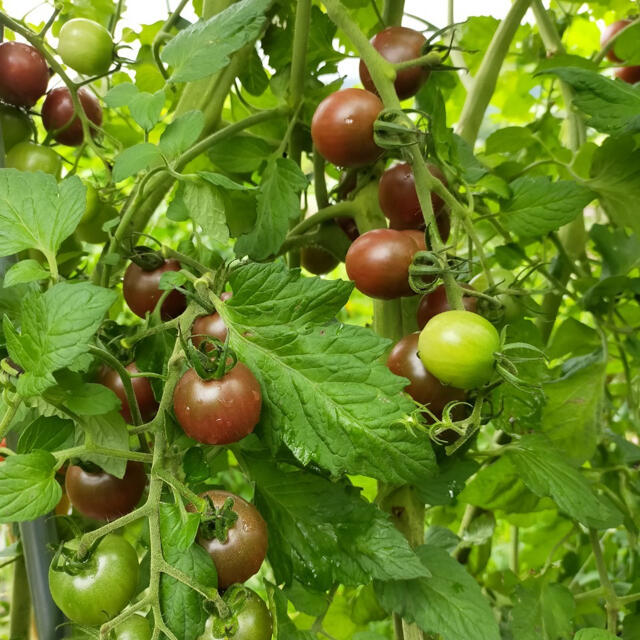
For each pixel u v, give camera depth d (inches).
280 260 9.7
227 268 9.7
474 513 18.4
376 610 15.2
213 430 8.4
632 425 20.5
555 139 20.6
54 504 7.9
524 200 13.3
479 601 10.5
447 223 12.1
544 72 12.4
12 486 7.8
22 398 8.1
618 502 16.2
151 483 8.3
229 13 11.1
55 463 8.2
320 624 11.7
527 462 12.5
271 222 12.3
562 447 15.1
